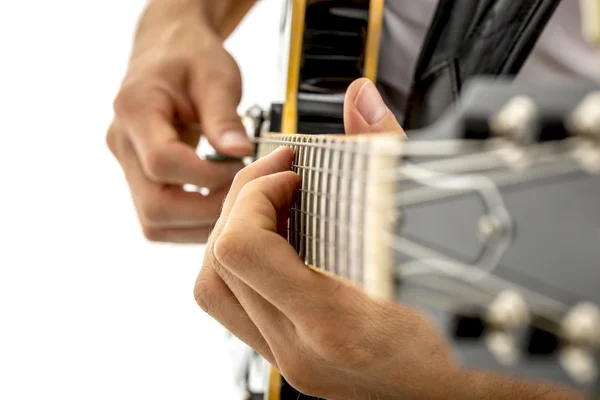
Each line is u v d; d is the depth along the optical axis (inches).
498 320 14.6
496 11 25.0
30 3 52.7
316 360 20.2
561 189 14.3
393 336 19.1
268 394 26.6
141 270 50.3
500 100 14.6
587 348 14.0
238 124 30.8
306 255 19.8
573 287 14.3
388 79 30.4
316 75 29.6
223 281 21.6
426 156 15.5
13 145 51.9
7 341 47.9
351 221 17.3
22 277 49.6
